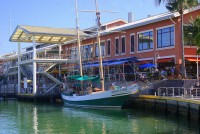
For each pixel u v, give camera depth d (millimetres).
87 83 49375
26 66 64000
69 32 58531
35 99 55719
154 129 27094
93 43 60250
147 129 27234
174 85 38562
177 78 39469
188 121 29719
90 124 31062
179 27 43281
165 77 41188
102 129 28406
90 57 60781
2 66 89938
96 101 42281
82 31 63000
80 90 47812
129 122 30875
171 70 43031
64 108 45031
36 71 59500
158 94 37688
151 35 47312
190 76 42969
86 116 36312
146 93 39375
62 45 69188
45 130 28953
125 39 52250
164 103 33844
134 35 50375
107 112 38312
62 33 56844
